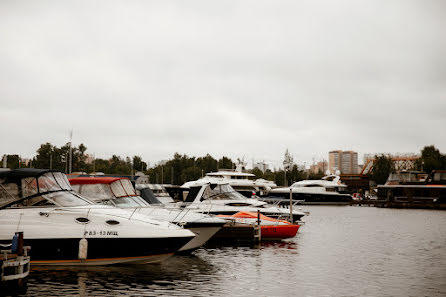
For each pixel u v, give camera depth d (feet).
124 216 47.57
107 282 40.68
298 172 376.68
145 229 46.37
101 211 47.24
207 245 69.56
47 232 43.55
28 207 45.09
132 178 153.69
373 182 377.91
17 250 36.47
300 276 46.11
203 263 52.70
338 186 218.38
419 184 235.61
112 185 62.28
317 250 64.75
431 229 99.55
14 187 45.44
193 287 40.11
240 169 203.92
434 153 392.27
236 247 67.46
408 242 74.90
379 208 211.20
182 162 355.77
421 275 47.29
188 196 88.43
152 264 48.98
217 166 341.62
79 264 45.65
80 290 37.78
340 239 78.54
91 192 61.16
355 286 42.06
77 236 44.27
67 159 321.73
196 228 58.90
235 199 88.48
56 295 36.14
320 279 44.83
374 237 82.12
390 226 106.83
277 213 89.56
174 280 42.73
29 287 38.27
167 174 354.33
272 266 51.44
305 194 213.25
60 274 42.96
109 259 45.98
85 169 358.02
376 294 39.27
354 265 52.75
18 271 36.32
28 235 43.11
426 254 61.67
